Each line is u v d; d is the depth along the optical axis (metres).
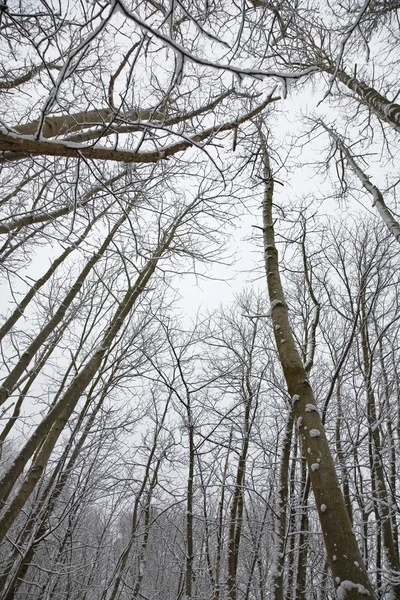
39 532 6.43
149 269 5.82
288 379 2.81
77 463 7.44
